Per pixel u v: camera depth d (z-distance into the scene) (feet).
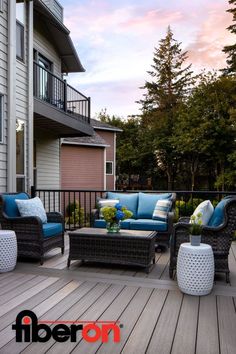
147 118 77.46
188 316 8.23
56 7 31.94
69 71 37.24
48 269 12.58
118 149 80.23
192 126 47.73
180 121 53.57
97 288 10.33
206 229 11.21
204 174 64.18
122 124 84.99
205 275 9.71
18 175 19.76
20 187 20.22
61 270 12.47
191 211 25.07
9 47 18.26
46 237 13.80
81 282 10.94
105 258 12.75
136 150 77.20
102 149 49.03
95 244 12.86
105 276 11.71
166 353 6.51
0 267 11.92
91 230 13.80
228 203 11.18
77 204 33.42
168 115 69.62
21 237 13.57
